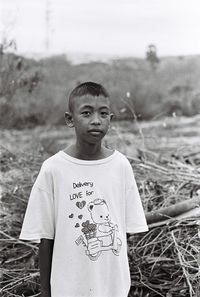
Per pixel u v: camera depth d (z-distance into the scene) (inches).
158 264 150.3
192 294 138.9
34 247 159.0
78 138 109.8
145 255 154.6
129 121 374.9
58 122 410.6
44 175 110.1
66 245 108.3
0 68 280.2
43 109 400.8
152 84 530.6
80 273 107.4
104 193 109.4
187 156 223.8
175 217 154.6
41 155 221.0
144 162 190.7
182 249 143.7
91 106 107.8
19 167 200.7
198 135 342.6
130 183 112.9
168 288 144.8
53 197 110.3
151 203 169.3
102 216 108.5
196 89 561.3
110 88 470.0
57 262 109.0
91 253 107.3
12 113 347.3
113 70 529.7
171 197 170.4
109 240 108.0
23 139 320.2
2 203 176.9
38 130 363.6
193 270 147.8
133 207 112.7
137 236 159.0
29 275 146.2
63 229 108.7
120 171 111.6
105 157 111.5
